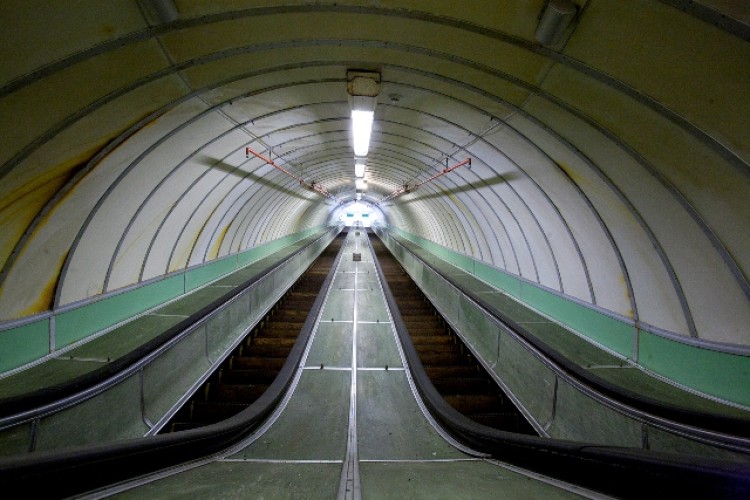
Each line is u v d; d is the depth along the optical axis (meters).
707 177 3.25
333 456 3.77
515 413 5.68
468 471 3.06
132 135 4.33
